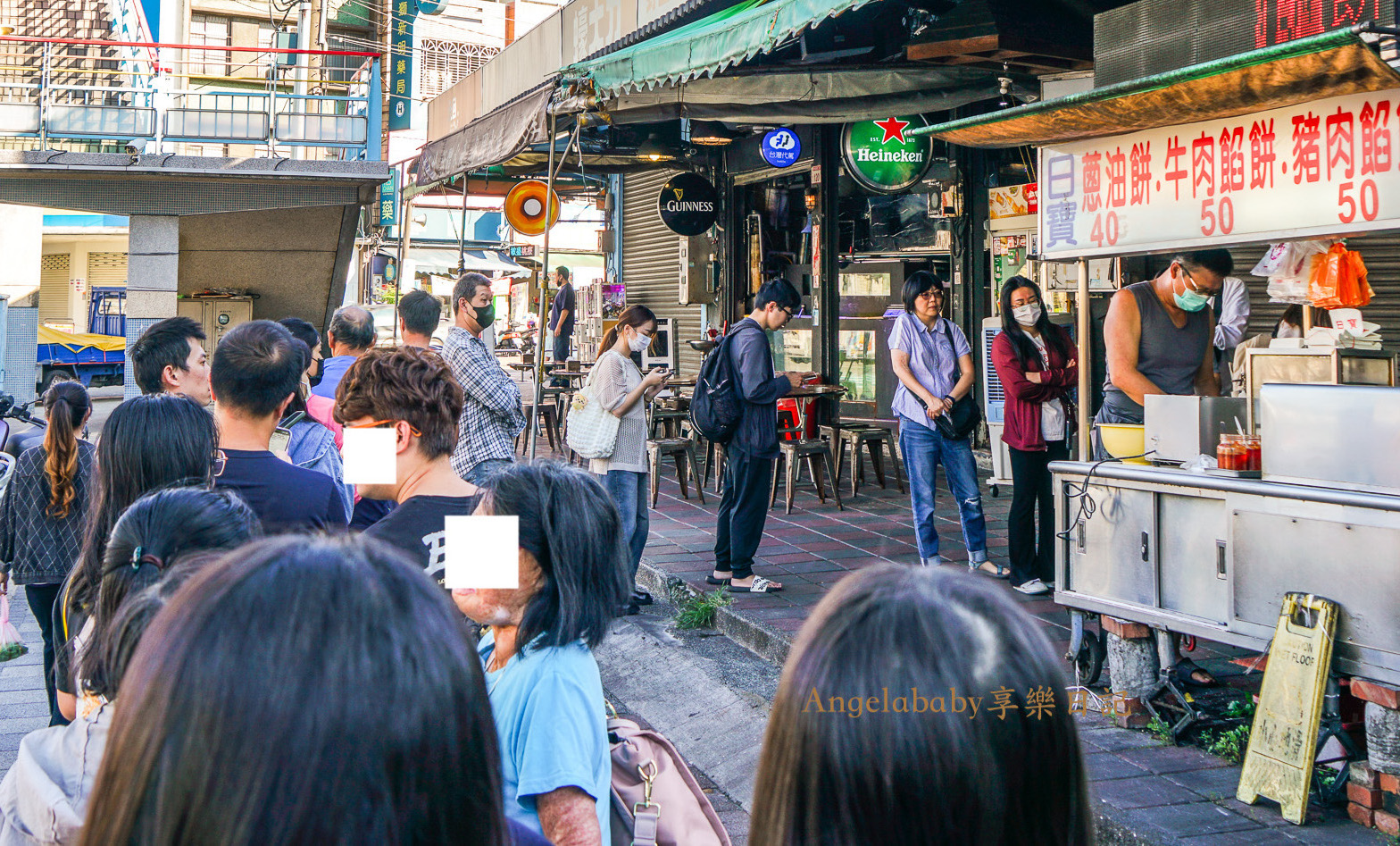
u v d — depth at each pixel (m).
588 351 14.38
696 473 9.26
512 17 24.22
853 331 12.49
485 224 24.53
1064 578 4.34
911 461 6.28
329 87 14.02
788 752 0.88
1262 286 7.10
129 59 11.95
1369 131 3.43
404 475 2.65
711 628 5.91
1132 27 4.39
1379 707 3.19
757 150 11.55
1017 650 0.85
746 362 5.92
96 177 11.47
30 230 19.23
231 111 11.98
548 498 1.92
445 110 14.72
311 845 0.73
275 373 2.92
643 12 8.92
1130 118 3.95
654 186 14.79
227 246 13.80
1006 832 0.84
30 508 4.14
